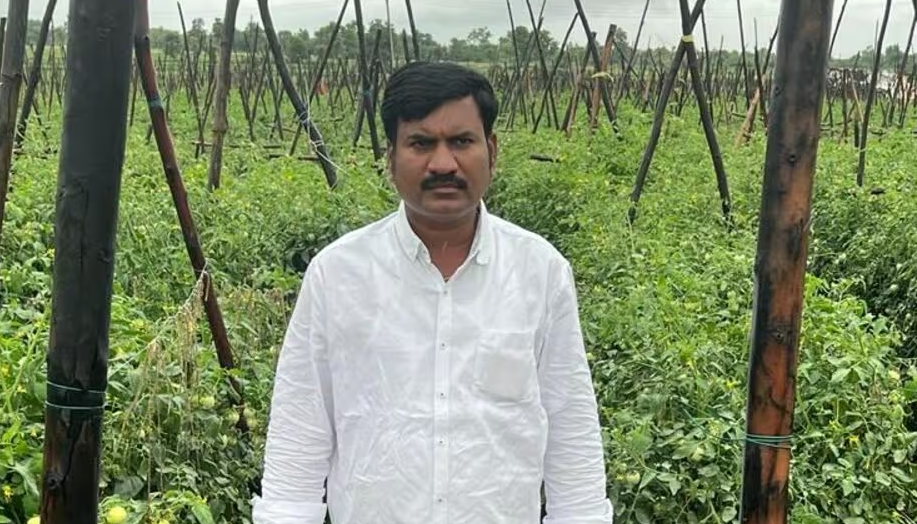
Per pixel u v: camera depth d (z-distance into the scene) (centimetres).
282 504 204
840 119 2375
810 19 211
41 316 417
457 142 190
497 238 201
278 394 206
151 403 334
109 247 191
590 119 1308
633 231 707
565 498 211
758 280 225
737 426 381
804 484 383
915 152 1116
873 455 396
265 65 1838
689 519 364
